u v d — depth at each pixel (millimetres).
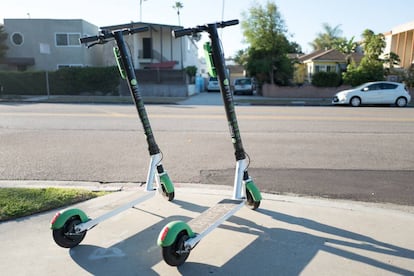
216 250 3125
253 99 23719
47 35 31109
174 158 6668
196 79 34125
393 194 4762
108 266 2881
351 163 6387
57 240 3045
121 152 7133
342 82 25406
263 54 28328
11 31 30859
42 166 6078
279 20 27281
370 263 2910
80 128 10109
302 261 2947
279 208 4090
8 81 26016
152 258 3012
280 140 8539
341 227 3584
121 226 3611
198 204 4211
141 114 3932
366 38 25516
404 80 24766
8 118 12086
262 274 2764
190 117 12734
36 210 3912
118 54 3834
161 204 4195
